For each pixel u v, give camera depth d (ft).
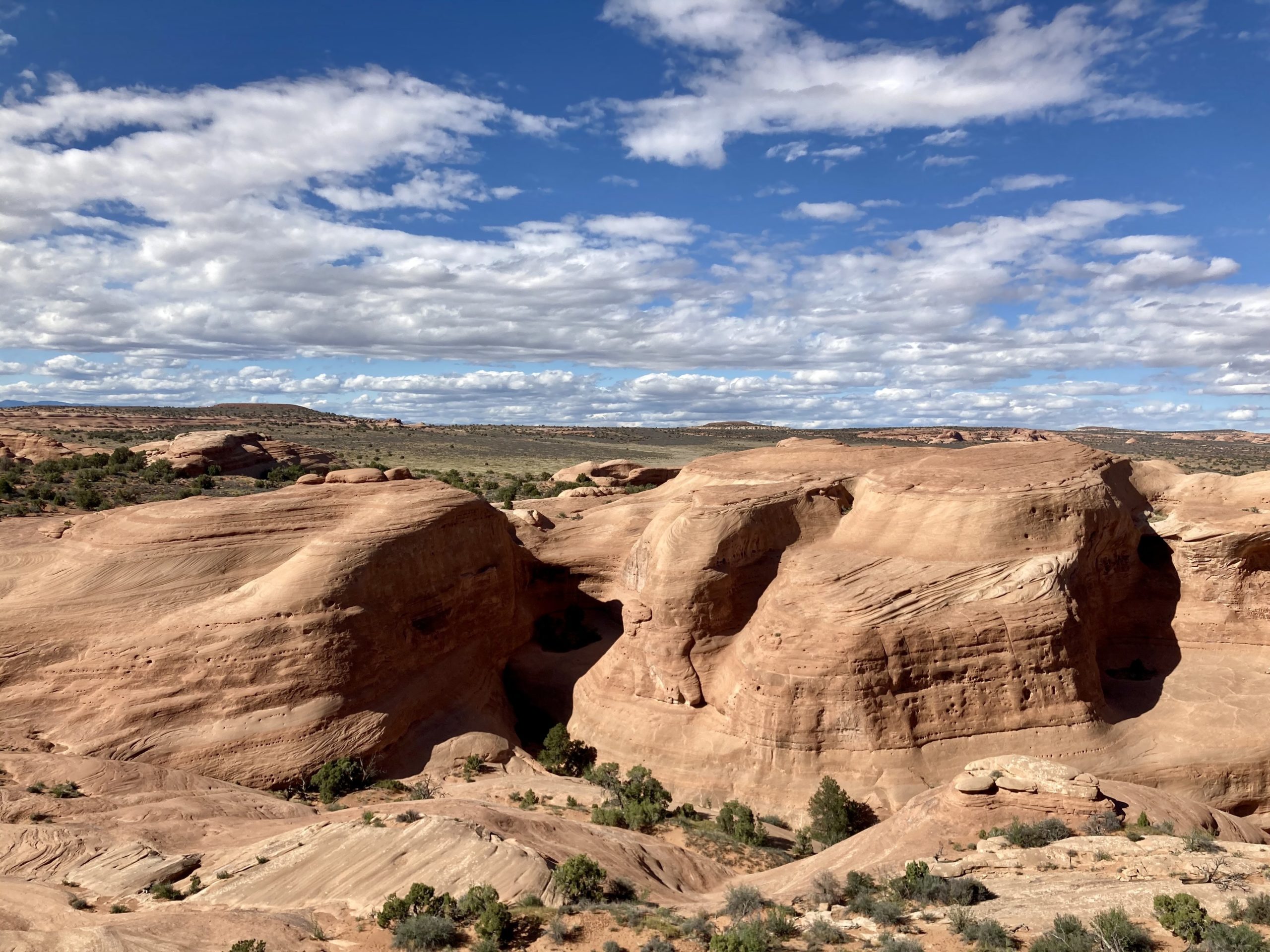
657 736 102.83
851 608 94.27
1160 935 44.98
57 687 95.50
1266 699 93.91
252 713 95.66
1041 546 99.40
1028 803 67.21
